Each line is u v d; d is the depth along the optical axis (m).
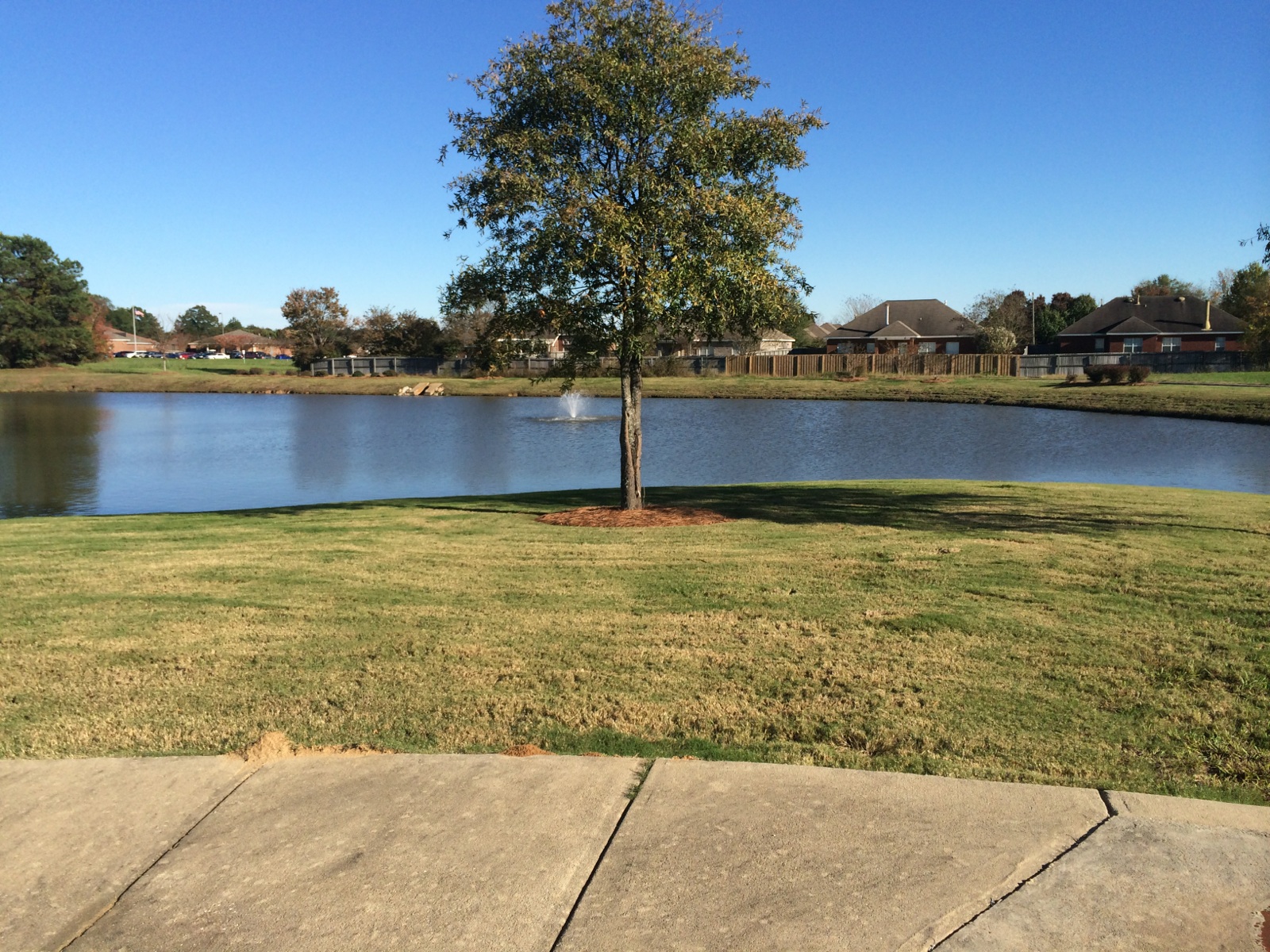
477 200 12.23
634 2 11.95
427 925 3.03
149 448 33.47
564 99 11.91
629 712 5.04
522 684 5.55
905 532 10.84
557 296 12.24
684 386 65.81
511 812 3.79
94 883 3.36
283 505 19.86
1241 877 3.18
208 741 4.75
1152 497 14.37
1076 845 3.41
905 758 4.32
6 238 104.88
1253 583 7.67
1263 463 25.98
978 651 5.96
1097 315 76.75
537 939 2.94
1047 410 48.03
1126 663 5.63
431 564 9.53
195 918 3.12
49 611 7.69
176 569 9.54
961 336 81.69
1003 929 2.91
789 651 6.09
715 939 2.90
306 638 6.70
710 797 3.88
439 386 71.31
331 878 3.33
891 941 2.87
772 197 12.32
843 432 36.84
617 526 12.11
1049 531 10.70
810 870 3.28
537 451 31.12
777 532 11.14
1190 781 4.03
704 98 12.00
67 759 4.49
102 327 126.12
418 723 4.94
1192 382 56.22
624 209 11.69
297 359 92.50
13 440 37.06
